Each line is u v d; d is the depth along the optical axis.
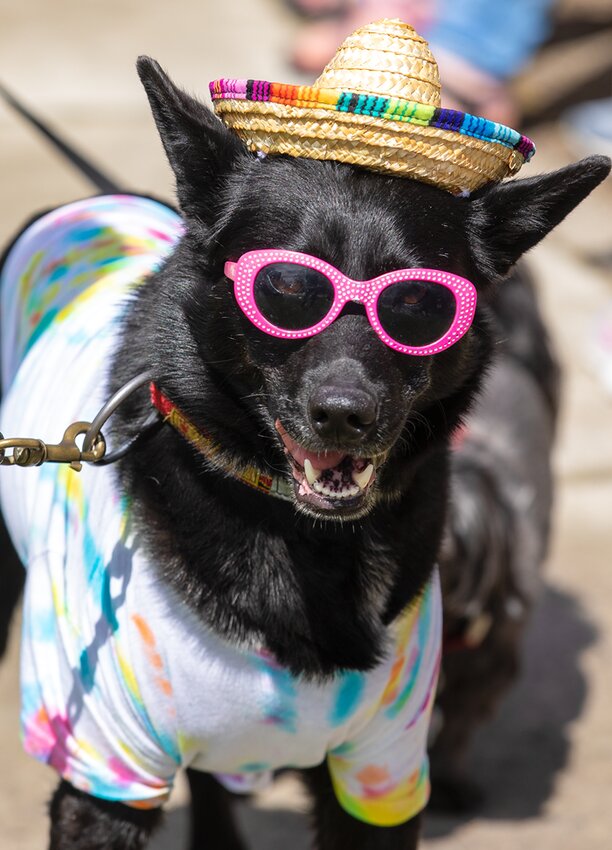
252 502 2.31
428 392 2.35
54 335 2.86
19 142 8.20
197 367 2.31
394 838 2.58
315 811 2.70
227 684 2.31
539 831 3.74
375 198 2.22
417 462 2.37
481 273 2.39
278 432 2.27
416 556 2.41
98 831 2.44
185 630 2.30
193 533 2.31
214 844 3.38
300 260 2.17
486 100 9.16
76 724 2.40
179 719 2.34
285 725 2.36
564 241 8.24
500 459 3.96
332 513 2.18
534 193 2.33
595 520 5.64
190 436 2.32
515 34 9.07
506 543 3.75
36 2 10.60
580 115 9.74
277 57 10.08
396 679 2.39
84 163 3.65
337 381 2.12
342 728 2.38
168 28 10.38
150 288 2.51
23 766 3.84
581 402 6.45
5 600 3.26
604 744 4.31
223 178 2.31
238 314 2.26
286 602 2.30
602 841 3.65
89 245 3.08
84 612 2.39
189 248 2.38
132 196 3.39
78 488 2.49
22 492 2.73
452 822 3.84
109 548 2.37
